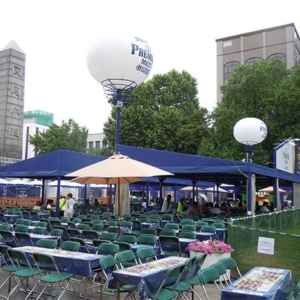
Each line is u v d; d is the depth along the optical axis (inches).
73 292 287.4
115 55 506.6
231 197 1911.9
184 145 1393.9
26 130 4133.9
